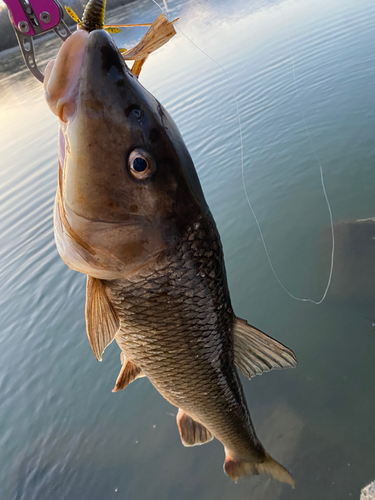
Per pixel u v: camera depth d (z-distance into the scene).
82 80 0.16
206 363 0.25
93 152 0.17
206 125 1.05
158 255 0.19
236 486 0.42
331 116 0.89
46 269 0.76
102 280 0.21
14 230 0.88
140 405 0.52
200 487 0.43
